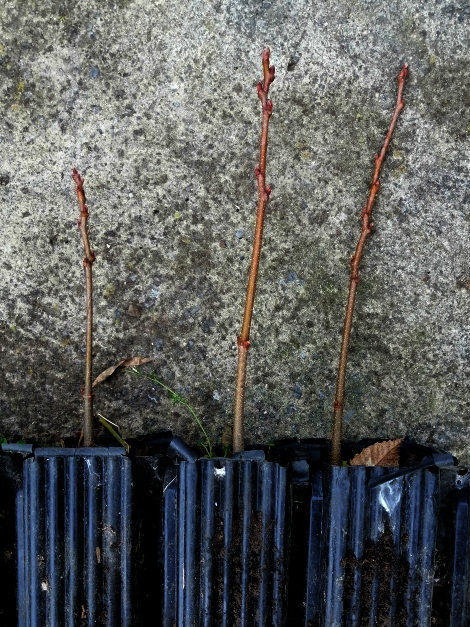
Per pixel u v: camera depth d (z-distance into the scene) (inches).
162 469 11.8
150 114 12.8
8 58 12.7
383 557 11.6
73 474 11.5
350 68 12.8
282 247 13.0
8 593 11.9
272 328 13.1
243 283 13.1
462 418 13.1
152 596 12.0
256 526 11.6
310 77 12.8
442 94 12.9
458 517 11.7
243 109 12.8
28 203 12.8
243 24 12.7
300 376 13.1
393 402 13.2
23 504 11.8
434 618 11.9
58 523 11.5
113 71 12.7
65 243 12.9
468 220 13.0
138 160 12.9
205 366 13.1
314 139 12.9
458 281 13.1
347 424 13.2
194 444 13.1
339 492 11.6
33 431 13.2
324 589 11.7
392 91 12.9
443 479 11.7
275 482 11.5
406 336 13.1
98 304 13.0
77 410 13.1
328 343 13.1
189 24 12.7
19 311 13.0
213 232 13.0
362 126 12.9
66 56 12.7
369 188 13.0
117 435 12.6
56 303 13.0
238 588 11.6
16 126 12.8
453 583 11.7
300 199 13.0
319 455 12.6
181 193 12.9
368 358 13.1
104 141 12.8
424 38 12.8
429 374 13.2
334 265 13.1
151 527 11.9
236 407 12.0
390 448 12.2
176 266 13.0
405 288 13.1
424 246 13.1
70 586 11.6
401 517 11.6
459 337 13.1
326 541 11.7
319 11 12.7
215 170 12.9
